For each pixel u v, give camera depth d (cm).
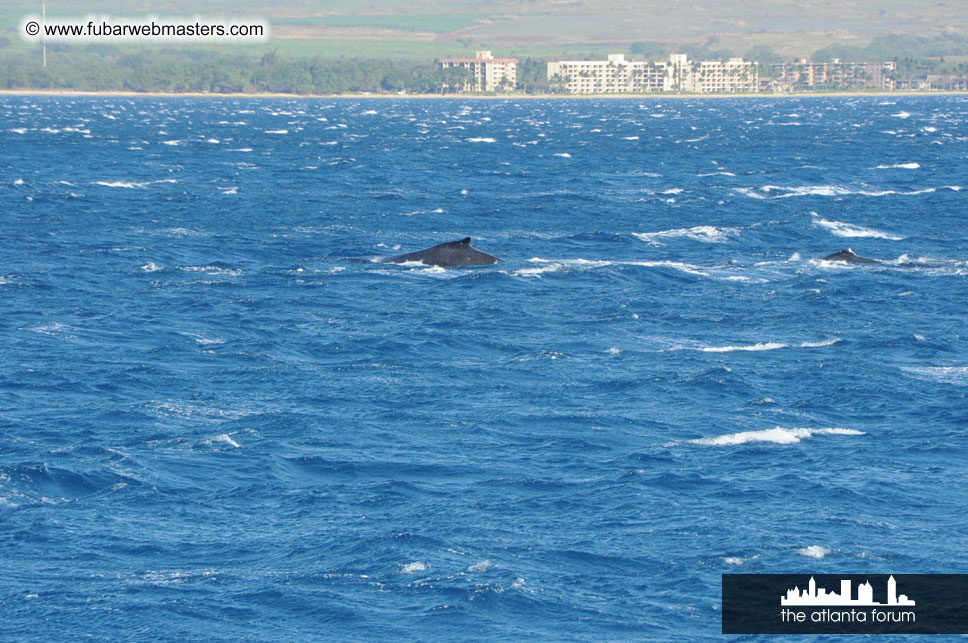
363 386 10762
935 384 10800
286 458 8656
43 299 15000
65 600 6216
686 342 12744
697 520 7312
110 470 8319
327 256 18950
